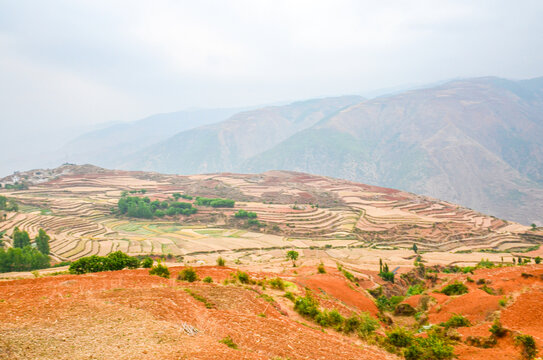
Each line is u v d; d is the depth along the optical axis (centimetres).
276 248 14800
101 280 3117
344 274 6412
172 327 1936
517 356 2344
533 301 3281
